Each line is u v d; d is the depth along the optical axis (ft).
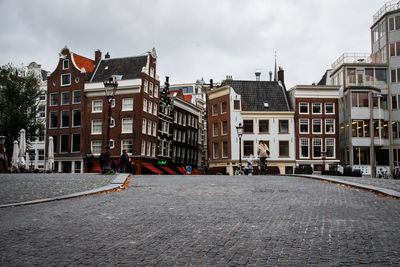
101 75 193.67
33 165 203.10
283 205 33.53
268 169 175.63
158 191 44.98
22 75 170.30
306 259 17.66
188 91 315.58
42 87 209.97
